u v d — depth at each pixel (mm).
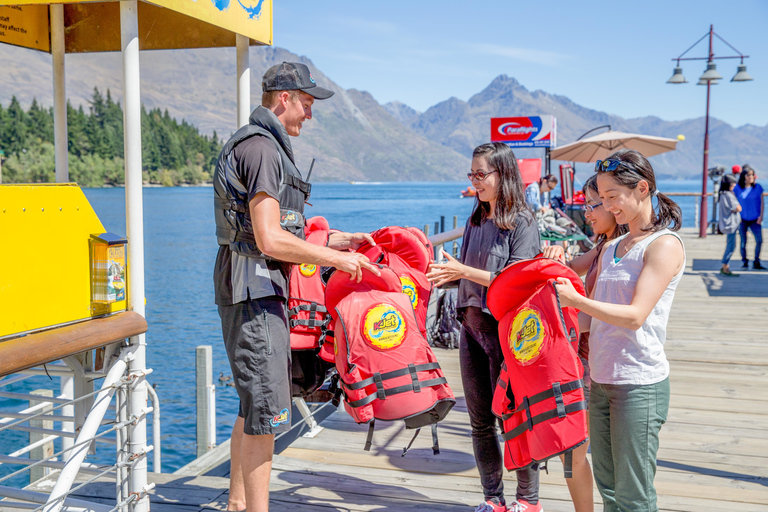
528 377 2297
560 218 9352
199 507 3014
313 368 2990
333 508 3100
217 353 12469
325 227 3072
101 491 3150
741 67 18953
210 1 2791
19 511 2727
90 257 2281
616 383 2215
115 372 2369
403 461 3795
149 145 159625
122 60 2432
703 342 7035
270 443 2578
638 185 2205
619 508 2248
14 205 1924
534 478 2781
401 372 2496
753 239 19766
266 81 2594
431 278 2709
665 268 2143
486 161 2688
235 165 2436
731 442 4172
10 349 1833
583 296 2264
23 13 3082
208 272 25281
